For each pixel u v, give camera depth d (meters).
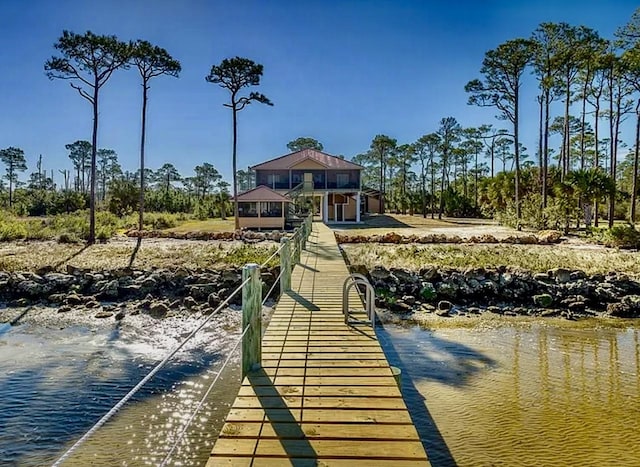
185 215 41.91
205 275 13.06
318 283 8.91
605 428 5.41
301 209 35.88
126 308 11.16
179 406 5.97
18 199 50.69
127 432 5.30
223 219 41.16
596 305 11.34
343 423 3.17
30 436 5.24
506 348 8.32
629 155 48.97
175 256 16.36
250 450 2.80
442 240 20.86
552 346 8.45
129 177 78.62
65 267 14.12
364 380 4.01
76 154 75.44
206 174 78.44
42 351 8.20
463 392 6.40
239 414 3.31
